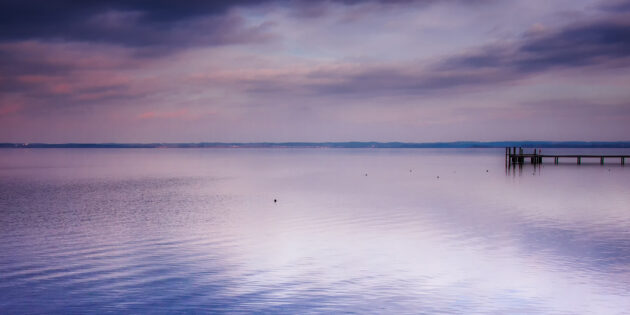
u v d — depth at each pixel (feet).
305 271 51.88
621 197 114.62
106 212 96.48
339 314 40.04
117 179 194.18
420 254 58.75
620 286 46.06
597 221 80.53
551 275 49.60
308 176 209.77
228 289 46.21
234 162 390.83
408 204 106.93
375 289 45.98
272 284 47.62
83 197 125.59
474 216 87.71
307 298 43.73
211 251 60.90
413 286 46.73
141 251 61.05
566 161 336.90
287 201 114.52
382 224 80.12
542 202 106.73
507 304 41.88
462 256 57.52
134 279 49.29
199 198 122.52
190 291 45.70
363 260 56.08
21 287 46.96
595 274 49.78
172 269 52.80
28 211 98.48
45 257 58.23
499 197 118.32
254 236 70.28
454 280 48.39
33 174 228.22
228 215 91.56
